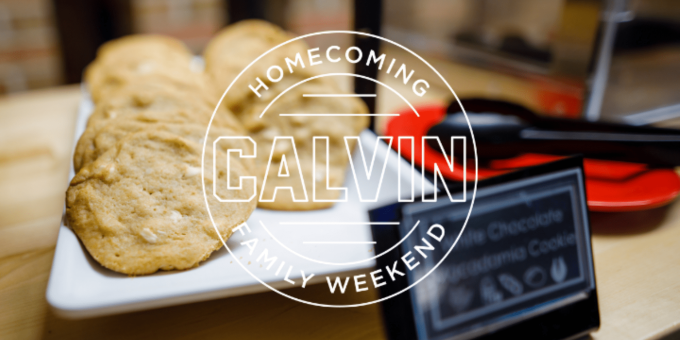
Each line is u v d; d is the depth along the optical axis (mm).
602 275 289
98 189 268
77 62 877
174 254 252
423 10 572
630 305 269
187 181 278
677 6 426
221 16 997
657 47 434
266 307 275
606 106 437
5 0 812
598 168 364
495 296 237
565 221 251
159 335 257
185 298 230
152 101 342
